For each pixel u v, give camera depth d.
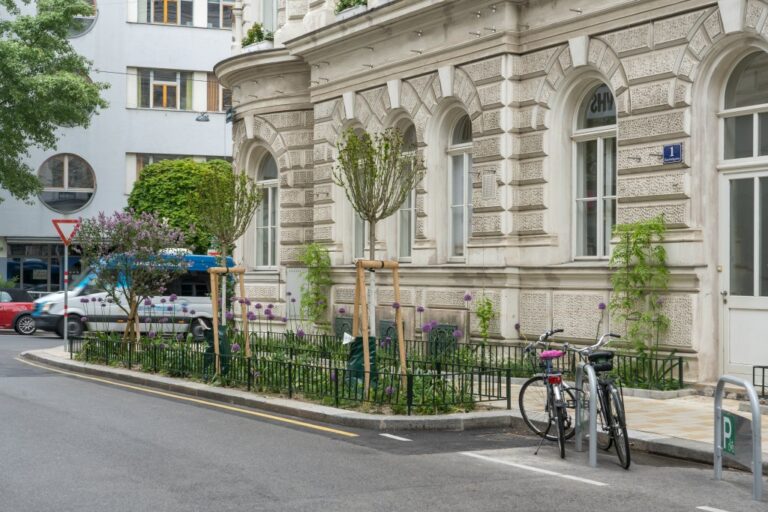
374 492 8.77
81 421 12.91
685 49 15.41
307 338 22.31
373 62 22.27
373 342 14.45
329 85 23.75
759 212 14.80
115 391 16.72
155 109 46.75
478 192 19.17
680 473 10.06
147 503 8.24
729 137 15.27
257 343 19.53
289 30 25.52
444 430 12.65
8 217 44.66
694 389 15.05
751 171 14.91
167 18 47.06
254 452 10.73
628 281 15.80
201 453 10.62
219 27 47.69
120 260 20.94
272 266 26.84
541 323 17.89
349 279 23.16
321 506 8.20
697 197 15.30
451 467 10.05
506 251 18.47
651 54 15.95
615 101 16.75
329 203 23.83
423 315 20.55
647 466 10.42
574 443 11.63
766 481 9.68
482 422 12.84
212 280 17.27
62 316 30.81
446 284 19.98
